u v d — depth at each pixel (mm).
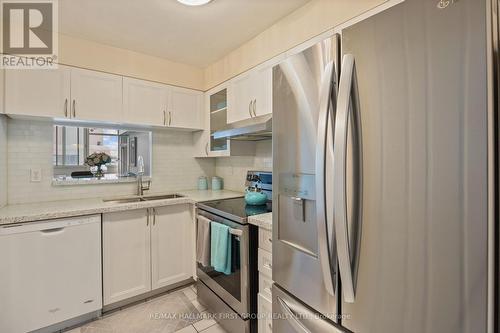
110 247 2016
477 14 617
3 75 1806
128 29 1972
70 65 2057
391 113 773
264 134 2172
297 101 1118
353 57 869
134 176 2691
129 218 2107
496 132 623
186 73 2711
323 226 930
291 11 1741
